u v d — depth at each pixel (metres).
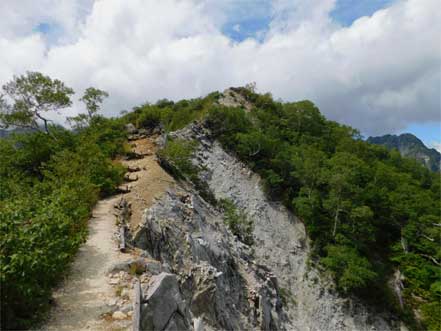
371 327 37.22
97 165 28.80
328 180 49.56
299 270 40.75
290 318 33.50
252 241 40.09
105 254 15.56
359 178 58.03
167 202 27.66
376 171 62.88
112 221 21.28
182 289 19.95
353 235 47.06
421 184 78.19
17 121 33.31
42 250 9.81
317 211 48.59
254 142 54.72
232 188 47.41
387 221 53.41
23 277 9.12
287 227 46.31
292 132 71.31
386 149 89.69
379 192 55.12
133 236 20.77
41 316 10.12
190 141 50.28
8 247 9.25
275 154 56.09
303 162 53.81
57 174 23.95
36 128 34.53
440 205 57.69
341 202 46.78
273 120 73.44
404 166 83.69
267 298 29.75
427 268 44.94
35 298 9.94
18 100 32.94
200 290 20.58
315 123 78.19
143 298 10.29
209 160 50.16
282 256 41.31
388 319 38.28
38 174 29.22
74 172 24.77
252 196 48.34
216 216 37.75
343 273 39.47
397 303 39.84
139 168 35.22
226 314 21.25
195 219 28.86
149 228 21.78
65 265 12.83
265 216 46.19
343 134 80.56
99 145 41.09
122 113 58.53
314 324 35.12
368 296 39.78
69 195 17.06
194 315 19.31
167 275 11.30
